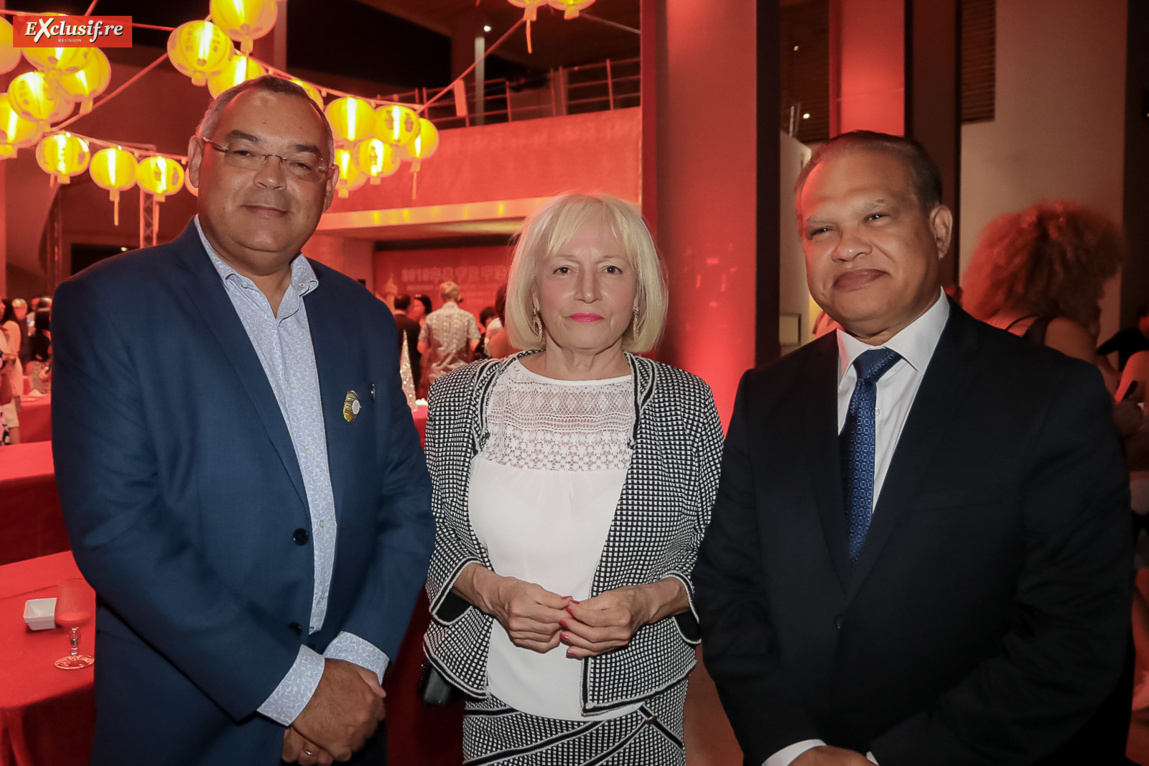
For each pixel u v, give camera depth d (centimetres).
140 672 117
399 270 1284
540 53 1669
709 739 246
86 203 1223
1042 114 664
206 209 122
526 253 149
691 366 364
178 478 116
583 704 133
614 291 141
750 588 128
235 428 118
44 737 130
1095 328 189
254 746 120
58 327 116
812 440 120
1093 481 101
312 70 1449
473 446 147
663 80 370
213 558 117
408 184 1183
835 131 676
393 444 144
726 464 133
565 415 144
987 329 116
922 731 104
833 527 113
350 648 128
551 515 138
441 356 704
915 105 642
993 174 688
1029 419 104
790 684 116
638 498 137
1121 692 114
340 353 135
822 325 538
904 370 116
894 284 109
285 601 121
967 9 692
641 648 138
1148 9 631
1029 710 99
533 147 1107
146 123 1235
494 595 134
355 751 120
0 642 154
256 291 128
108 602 113
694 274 363
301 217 125
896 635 107
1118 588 100
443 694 149
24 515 299
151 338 116
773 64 361
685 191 364
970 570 105
